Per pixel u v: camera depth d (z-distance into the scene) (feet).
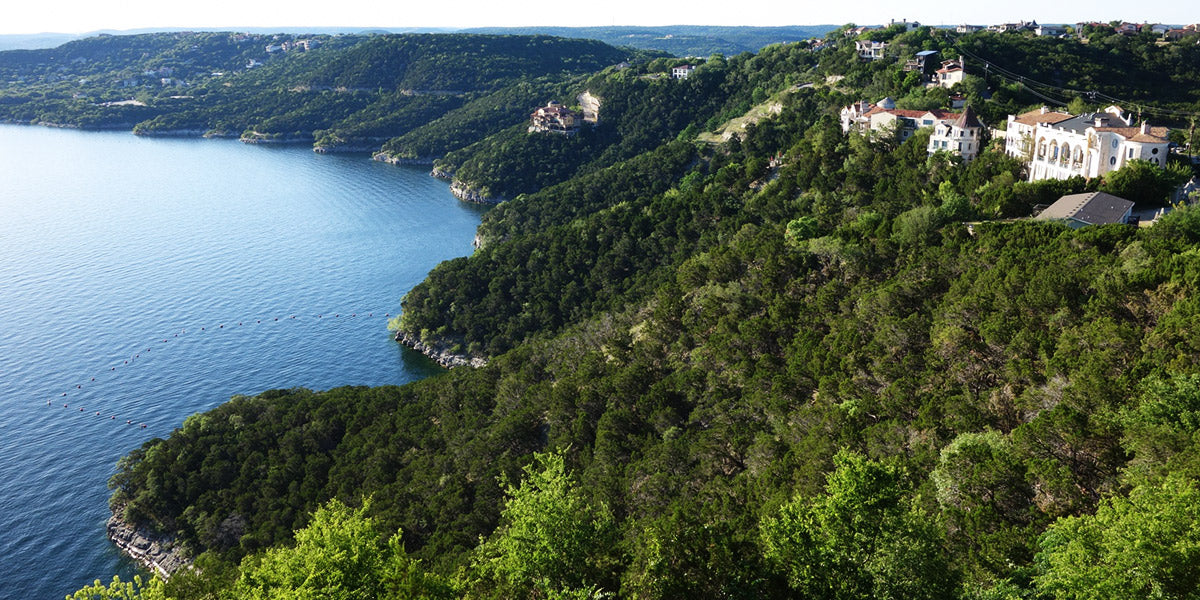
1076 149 377.91
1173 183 338.75
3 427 434.30
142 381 490.90
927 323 258.98
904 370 242.17
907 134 501.97
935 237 335.47
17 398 465.06
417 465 339.77
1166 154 353.51
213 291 631.97
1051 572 133.49
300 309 604.90
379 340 559.79
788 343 302.66
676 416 293.84
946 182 408.26
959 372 228.63
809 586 146.20
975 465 176.14
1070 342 213.05
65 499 374.43
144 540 338.34
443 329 557.74
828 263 344.69
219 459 363.97
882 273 326.85
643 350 355.77
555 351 411.34
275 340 553.23
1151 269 232.94
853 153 508.53
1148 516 126.82
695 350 328.70
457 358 534.37
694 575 155.33
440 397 395.75
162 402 467.93
